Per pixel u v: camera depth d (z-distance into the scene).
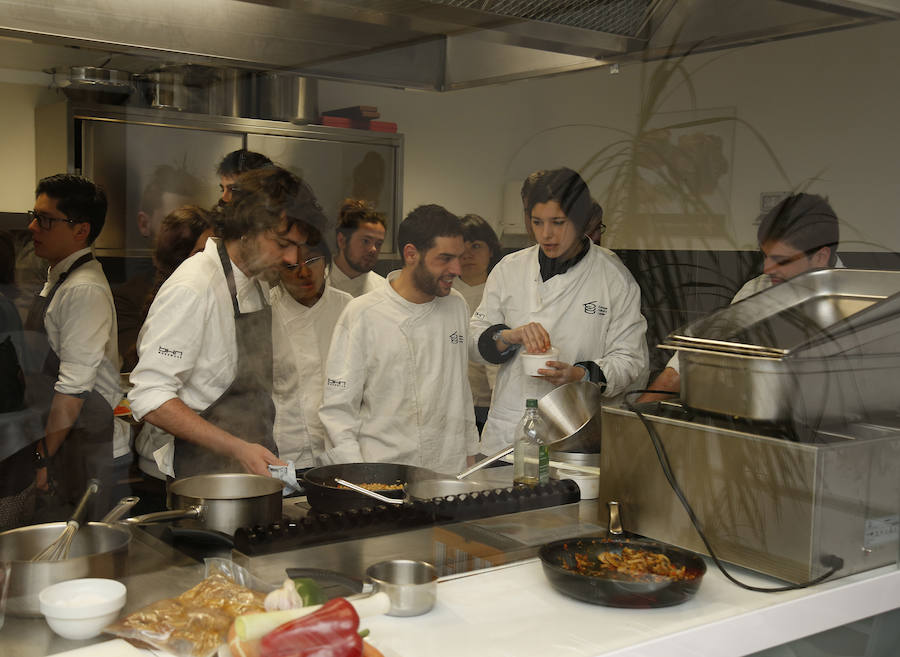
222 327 1.44
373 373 1.58
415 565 1.33
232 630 1.04
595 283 1.74
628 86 1.73
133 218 1.36
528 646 1.19
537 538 1.58
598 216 1.73
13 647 1.11
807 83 1.88
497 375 1.69
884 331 1.50
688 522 1.49
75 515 1.34
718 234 1.83
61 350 1.32
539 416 1.71
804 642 1.43
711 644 1.28
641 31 1.70
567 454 1.75
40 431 1.31
